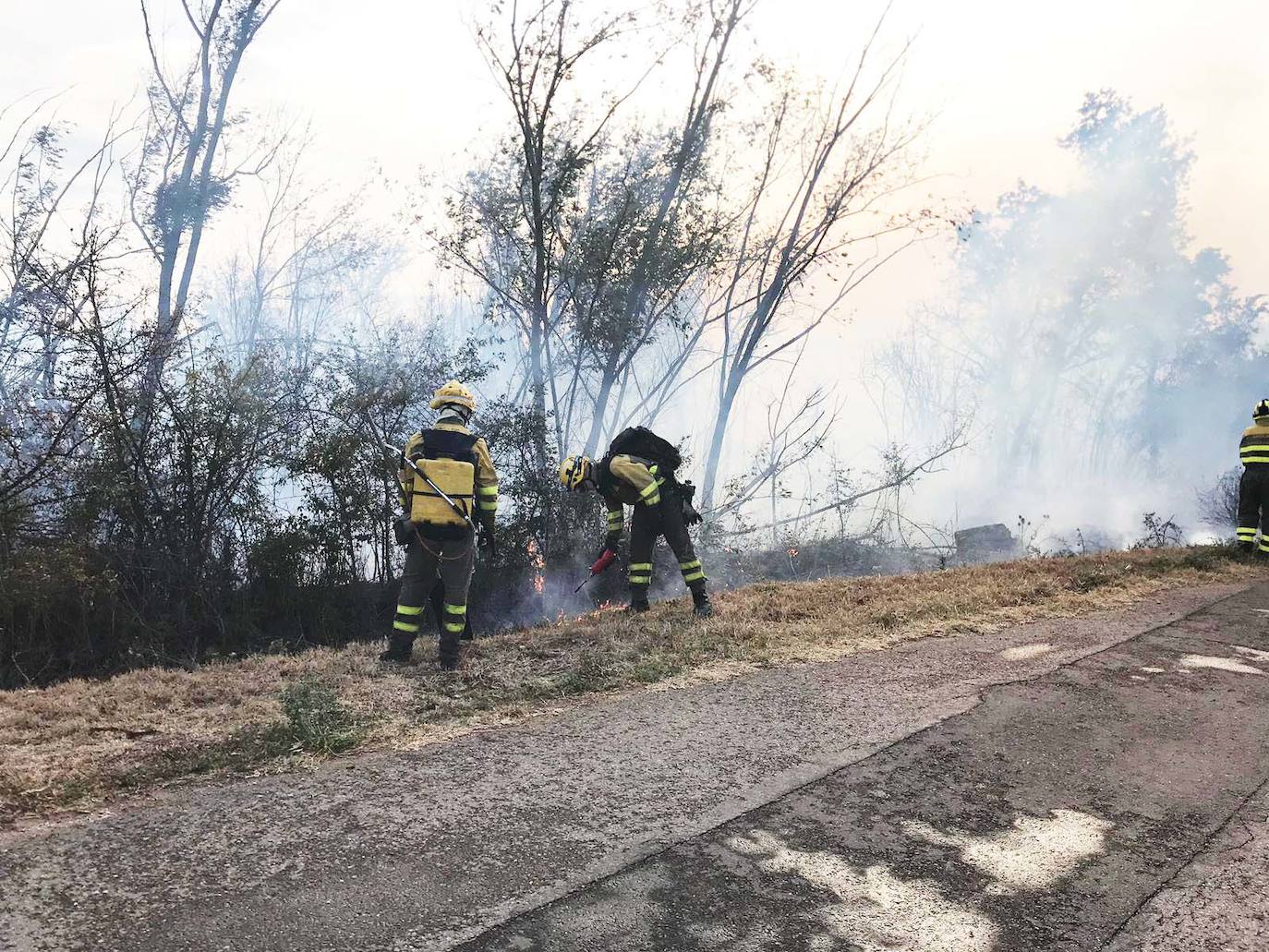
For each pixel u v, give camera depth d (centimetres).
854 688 506
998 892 286
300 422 1154
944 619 686
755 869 297
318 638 1079
